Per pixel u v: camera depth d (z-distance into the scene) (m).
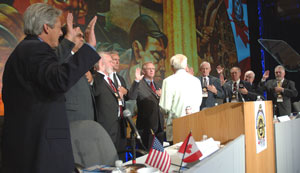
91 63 1.33
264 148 2.37
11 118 1.28
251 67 9.57
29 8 1.44
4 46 3.83
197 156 1.52
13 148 1.25
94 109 2.49
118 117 3.04
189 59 7.08
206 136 2.10
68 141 1.35
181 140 2.34
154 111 3.99
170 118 3.01
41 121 1.26
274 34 9.64
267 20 9.67
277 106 5.57
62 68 1.25
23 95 1.27
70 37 1.85
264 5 9.72
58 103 1.34
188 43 7.06
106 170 1.24
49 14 1.44
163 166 1.40
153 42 6.14
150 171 1.27
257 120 2.24
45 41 1.46
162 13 6.43
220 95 4.73
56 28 1.47
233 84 5.29
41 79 1.23
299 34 9.41
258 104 2.29
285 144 2.97
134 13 5.77
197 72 7.29
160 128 4.04
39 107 1.27
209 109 2.20
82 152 1.63
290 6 9.44
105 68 3.15
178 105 2.96
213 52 7.91
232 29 8.78
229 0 8.73
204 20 7.66
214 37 7.99
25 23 1.43
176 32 6.75
